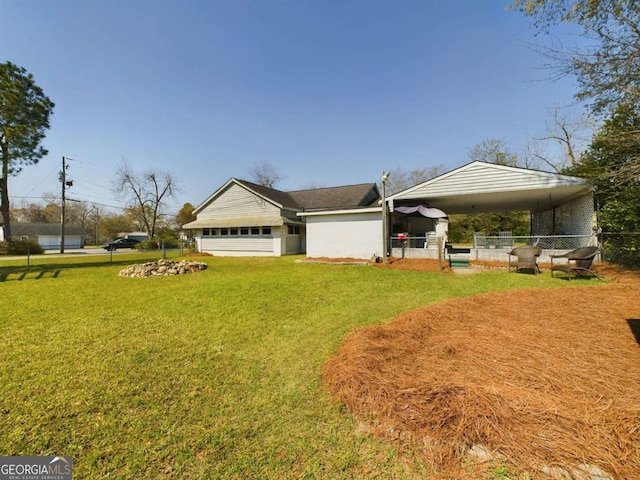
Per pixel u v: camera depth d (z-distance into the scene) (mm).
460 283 7590
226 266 12672
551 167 21000
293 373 2977
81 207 57188
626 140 8039
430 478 1689
